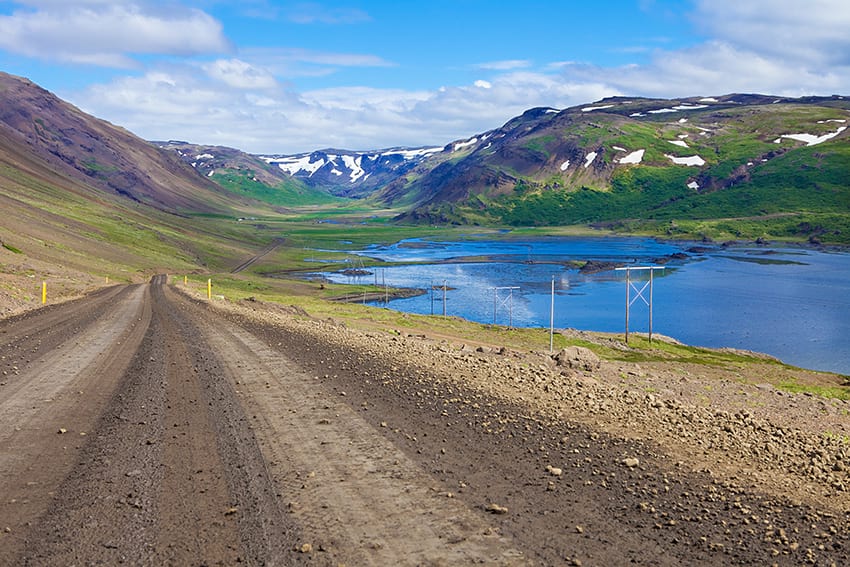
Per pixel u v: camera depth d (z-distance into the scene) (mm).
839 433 25250
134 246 171750
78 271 105938
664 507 10477
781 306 122000
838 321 107562
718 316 113125
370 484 10844
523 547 8719
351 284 158000
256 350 25359
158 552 8312
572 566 8234
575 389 20516
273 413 15398
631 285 152000
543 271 185250
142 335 30141
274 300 98125
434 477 11273
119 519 9289
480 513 9789
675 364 64250
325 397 17141
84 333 30672
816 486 12617
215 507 9781
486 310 122000
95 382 18875
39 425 14180
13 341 27250
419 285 156750
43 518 9289
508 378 21297
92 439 13164
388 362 22766
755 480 12453
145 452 12344
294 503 9969
